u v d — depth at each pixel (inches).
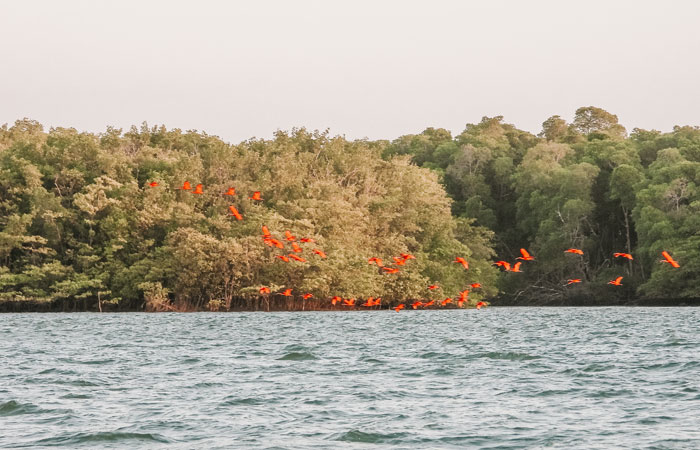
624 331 2126.0
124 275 3550.7
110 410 912.9
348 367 1318.9
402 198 4065.0
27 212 3668.8
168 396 1010.7
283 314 3346.5
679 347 1603.1
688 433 770.8
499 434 776.9
